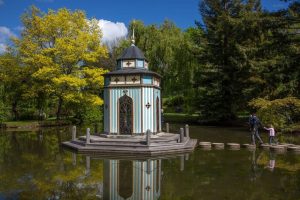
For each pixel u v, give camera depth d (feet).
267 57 111.14
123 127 72.38
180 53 143.23
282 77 99.96
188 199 31.63
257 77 106.32
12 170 45.52
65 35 122.83
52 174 42.86
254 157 54.90
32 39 122.42
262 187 35.63
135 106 72.08
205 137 84.12
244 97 114.52
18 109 138.92
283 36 103.04
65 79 112.16
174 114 168.96
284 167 46.32
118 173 43.37
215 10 130.62
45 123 124.06
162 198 32.01
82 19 124.16
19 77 127.13
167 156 57.00
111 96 73.56
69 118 139.03
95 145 62.90
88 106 136.87
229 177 40.42
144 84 72.08
